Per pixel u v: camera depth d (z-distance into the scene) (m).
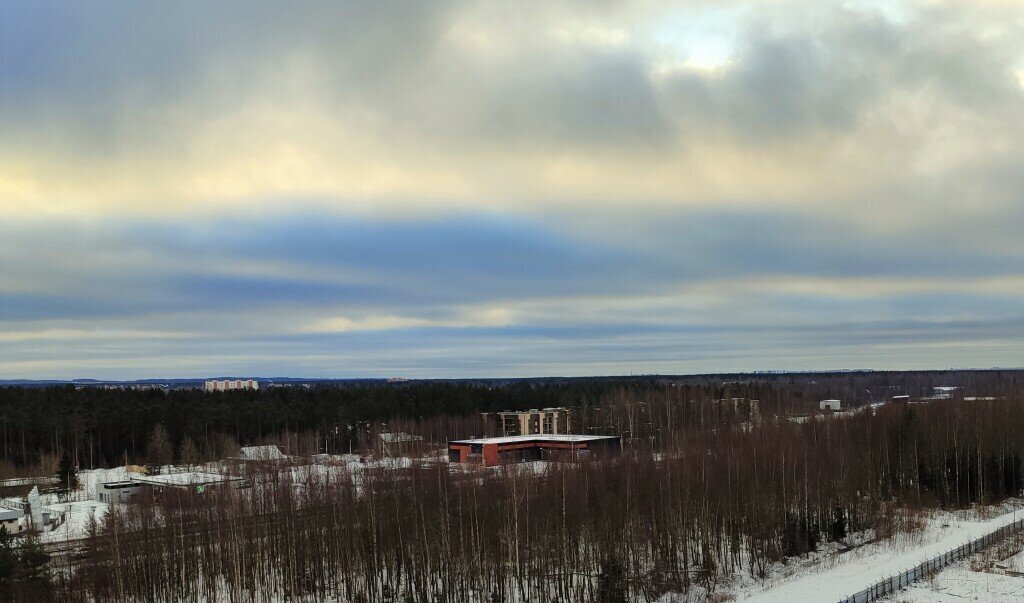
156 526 78.62
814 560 86.56
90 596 68.94
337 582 77.62
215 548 80.06
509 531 77.19
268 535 82.12
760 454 101.69
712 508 88.56
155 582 75.00
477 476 100.69
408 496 83.81
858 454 118.00
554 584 76.75
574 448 141.62
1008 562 78.31
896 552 86.94
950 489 124.38
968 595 66.62
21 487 131.38
